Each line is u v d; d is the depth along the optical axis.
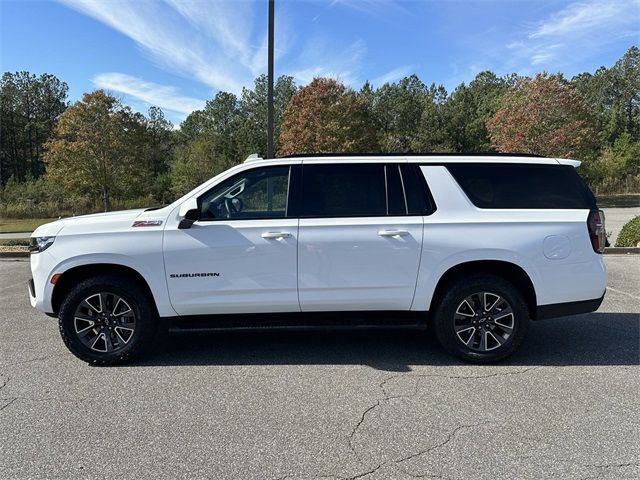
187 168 38.19
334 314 4.64
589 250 4.56
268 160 4.72
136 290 4.58
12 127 68.00
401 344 5.23
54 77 71.12
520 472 2.86
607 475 2.82
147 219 4.57
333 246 4.48
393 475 2.84
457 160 4.70
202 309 4.57
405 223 4.51
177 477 2.84
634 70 77.38
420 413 3.62
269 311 4.61
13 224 28.98
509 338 4.56
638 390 4.00
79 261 4.54
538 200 4.64
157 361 4.77
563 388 4.05
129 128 27.92
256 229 4.50
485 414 3.59
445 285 4.64
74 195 34.31
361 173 4.66
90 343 4.64
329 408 3.71
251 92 65.62
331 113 34.22
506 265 4.59
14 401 3.89
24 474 2.88
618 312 6.46
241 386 4.14
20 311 6.85
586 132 34.91
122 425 3.48
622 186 52.03
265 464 2.96
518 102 36.59
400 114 56.53
